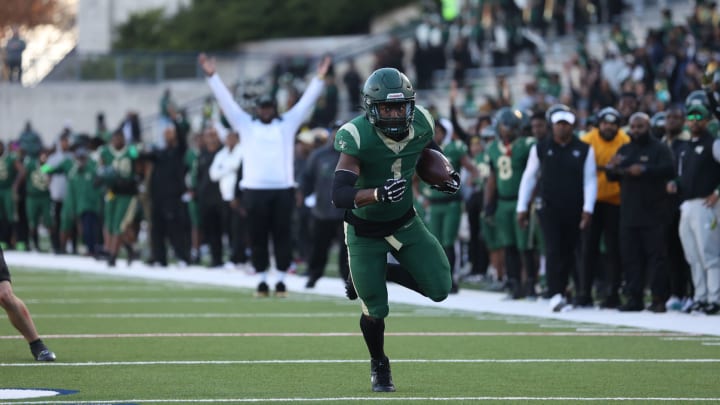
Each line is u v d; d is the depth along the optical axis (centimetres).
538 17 5591
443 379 1653
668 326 2308
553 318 2473
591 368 1759
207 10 8462
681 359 1853
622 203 2555
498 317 2498
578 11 5528
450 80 5794
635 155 2517
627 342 2067
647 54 4169
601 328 2284
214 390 1551
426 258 1539
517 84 5450
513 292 2884
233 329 2266
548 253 2592
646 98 3300
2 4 9831
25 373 1698
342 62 7206
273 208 2944
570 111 2564
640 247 2562
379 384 1548
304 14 8338
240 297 2967
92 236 4462
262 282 2977
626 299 2938
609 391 1546
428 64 5831
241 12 8369
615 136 2652
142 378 1653
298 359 1855
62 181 4831
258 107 2933
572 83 4722
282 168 2930
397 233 1526
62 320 2419
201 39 8331
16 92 7838
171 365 1784
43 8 9969
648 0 5669
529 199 2659
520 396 1504
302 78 6919
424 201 3212
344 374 1700
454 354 1920
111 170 3875
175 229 4078
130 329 2262
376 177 1525
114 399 1474
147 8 8969
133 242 4275
